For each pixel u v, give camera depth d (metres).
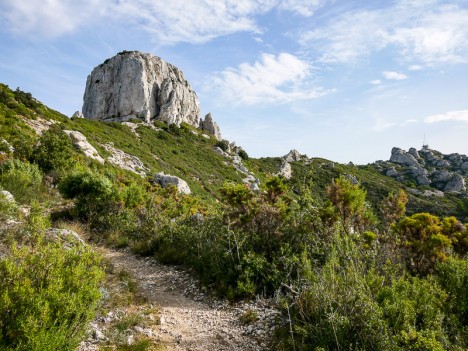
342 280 4.32
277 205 8.15
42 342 2.98
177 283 7.18
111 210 12.47
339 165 77.81
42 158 19.67
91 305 3.65
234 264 6.87
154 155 47.81
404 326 3.41
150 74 74.88
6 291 3.06
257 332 4.74
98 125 51.44
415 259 5.71
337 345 3.57
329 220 6.81
